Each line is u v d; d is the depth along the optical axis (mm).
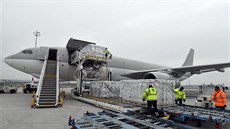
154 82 7965
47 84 12180
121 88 9984
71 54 17234
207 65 14281
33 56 15914
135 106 8273
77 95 14969
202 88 19219
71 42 16859
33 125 5836
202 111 7445
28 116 7320
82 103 12188
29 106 10211
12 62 15398
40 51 16219
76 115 7648
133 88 8859
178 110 7523
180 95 9875
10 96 16594
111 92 12117
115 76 19484
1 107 9781
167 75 15289
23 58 15570
